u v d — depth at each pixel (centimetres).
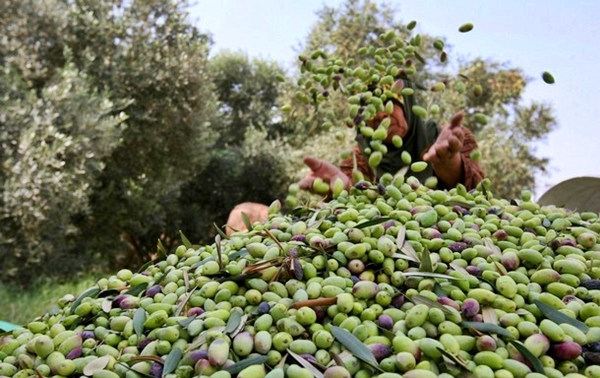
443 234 100
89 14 638
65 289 526
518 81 923
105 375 74
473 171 163
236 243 104
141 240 814
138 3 688
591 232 100
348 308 79
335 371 67
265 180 1002
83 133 528
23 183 459
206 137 769
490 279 86
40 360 81
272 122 1209
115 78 645
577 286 86
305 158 146
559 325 75
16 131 481
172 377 71
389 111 134
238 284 88
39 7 600
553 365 71
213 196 1008
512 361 70
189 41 746
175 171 756
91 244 680
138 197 693
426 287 84
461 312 78
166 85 693
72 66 555
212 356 71
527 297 83
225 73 1238
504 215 110
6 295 466
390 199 115
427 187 130
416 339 73
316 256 90
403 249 92
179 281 95
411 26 141
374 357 71
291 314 79
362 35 715
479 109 866
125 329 83
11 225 486
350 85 139
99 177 682
